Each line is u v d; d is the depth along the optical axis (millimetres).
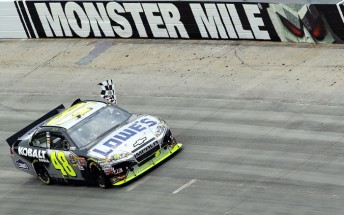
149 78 76438
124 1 86625
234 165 53562
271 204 46781
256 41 78562
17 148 60219
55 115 61719
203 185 51344
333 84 65625
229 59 75875
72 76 82438
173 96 70750
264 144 56250
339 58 70375
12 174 63375
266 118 61250
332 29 73000
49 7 93062
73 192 56031
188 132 61656
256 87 68312
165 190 51750
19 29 97000
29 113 75625
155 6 84062
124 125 56250
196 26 81875
